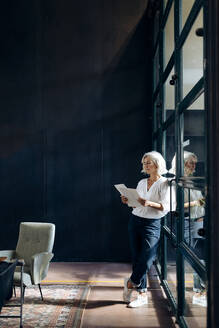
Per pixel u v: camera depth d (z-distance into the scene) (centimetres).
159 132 518
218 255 230
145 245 397
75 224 631
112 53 639
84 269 578
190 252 308
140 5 638
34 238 443
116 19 640
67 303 418
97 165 634
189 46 357
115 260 629
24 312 389
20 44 639
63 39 640
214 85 230
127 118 635
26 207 632
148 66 637
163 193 395
